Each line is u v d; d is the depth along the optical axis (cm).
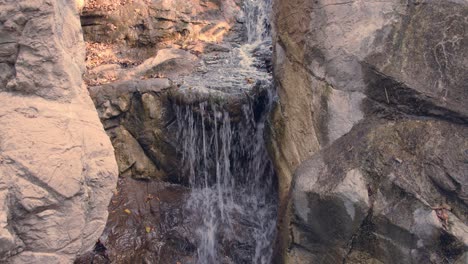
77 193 334
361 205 375
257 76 699
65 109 355
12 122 329
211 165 668
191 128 655
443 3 373
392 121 392
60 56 354
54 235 325
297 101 478
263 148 638
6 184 307
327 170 406
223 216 621
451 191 354
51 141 333
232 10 909
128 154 661
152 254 551
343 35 416
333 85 425
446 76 370
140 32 841
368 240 382
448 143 364
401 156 377
